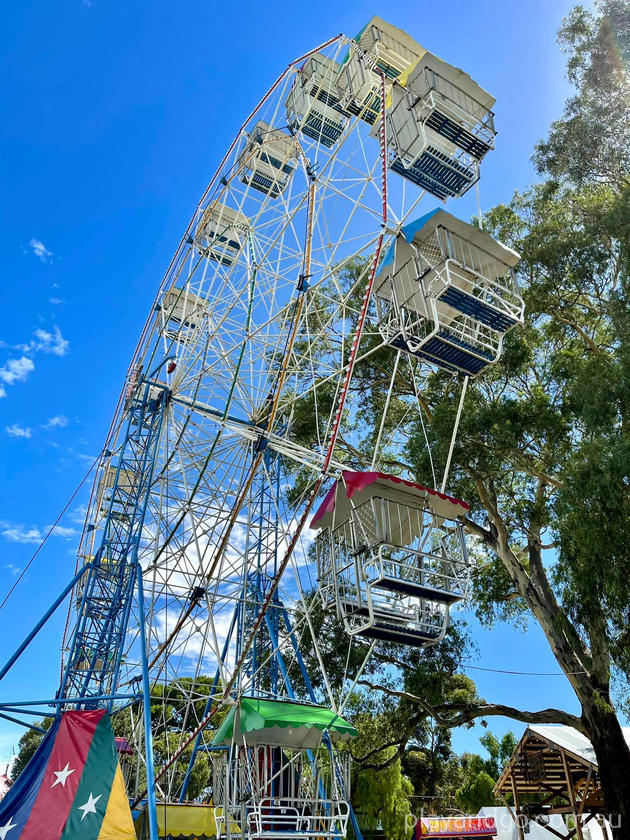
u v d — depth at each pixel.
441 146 15.33
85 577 19.11
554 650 20.23
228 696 15.41
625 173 20.56
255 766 14.66
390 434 24.66
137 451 19.86
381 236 14.74
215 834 16.64
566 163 20.77
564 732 21.88
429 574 13.59
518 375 20.70
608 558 15.52
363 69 16.69
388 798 32.69
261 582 20.59
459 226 14.73
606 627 16.84
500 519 21.66
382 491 14.16
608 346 20.27
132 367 21.08
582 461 16.36
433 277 14.41
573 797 19.98
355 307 24.02
